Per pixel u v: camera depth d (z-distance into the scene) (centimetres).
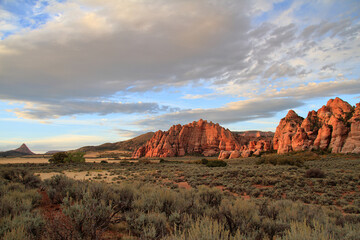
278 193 1816
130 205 809
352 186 2142
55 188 1095
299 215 777
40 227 509
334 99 9088
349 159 5231
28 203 729
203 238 391
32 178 1432
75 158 6594
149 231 488
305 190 2002
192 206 795
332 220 819
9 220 514
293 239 409
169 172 3509
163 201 809
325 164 4325
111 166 5303
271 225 605
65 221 488
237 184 2262
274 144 9975
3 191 935
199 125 17038
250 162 6138
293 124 9675
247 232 525
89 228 481
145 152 16875
